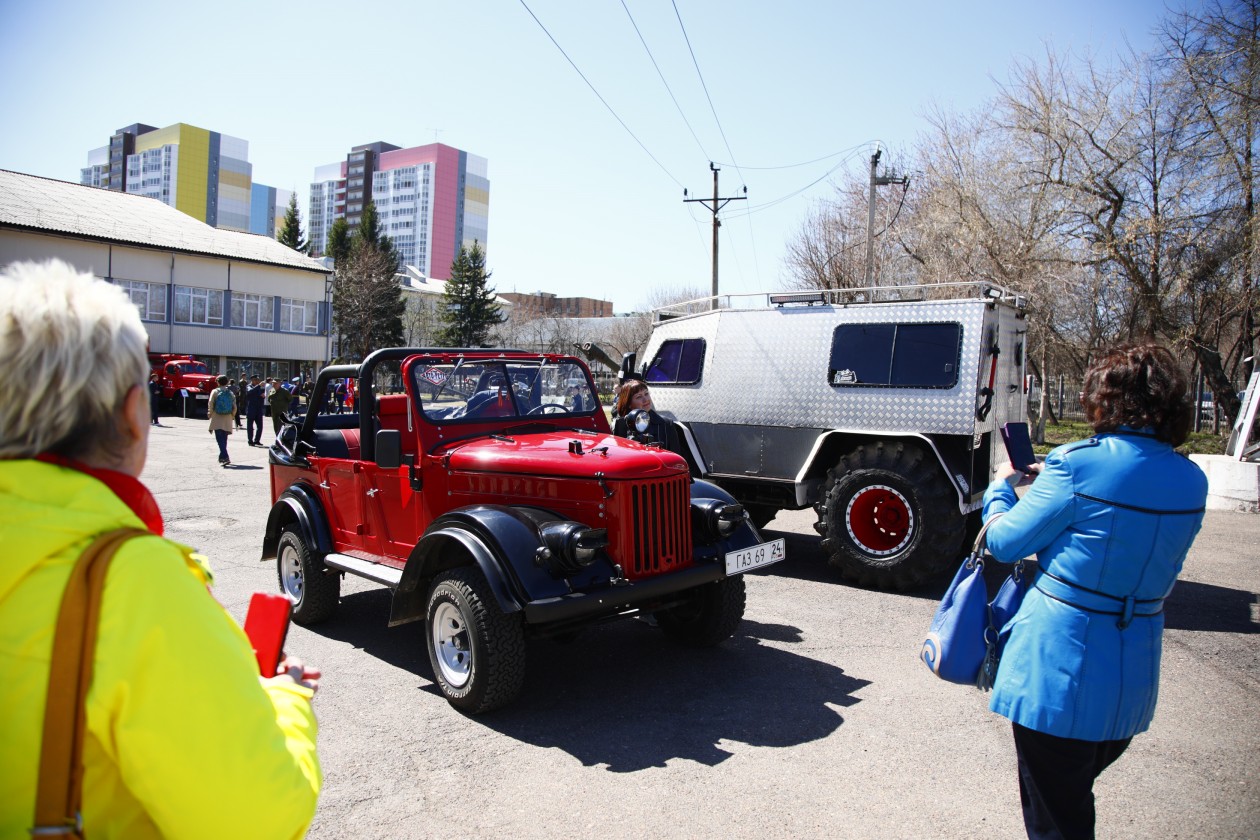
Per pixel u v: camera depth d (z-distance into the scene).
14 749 1.12
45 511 1.17
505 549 4.16
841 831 3.25
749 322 8.16
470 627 4.25
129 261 35.31
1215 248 19.06
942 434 6.95
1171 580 2.33
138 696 1.14
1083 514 2.31
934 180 23.30
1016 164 21.38
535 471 4.67
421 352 5.54
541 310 73.69
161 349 36.44
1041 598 2.38
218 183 148.75
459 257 61.25
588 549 4.18
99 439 1.31
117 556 1.16
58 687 1.11
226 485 12.91
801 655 5.40
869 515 7.11
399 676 5.00
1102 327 23.77
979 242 21.19
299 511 5.92
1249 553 8.77
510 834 3.23
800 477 7.54
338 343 54.06
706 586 5.34
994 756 3.93
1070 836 2.32
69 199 37.38
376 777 3.70
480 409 5.51
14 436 1.23
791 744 4.05
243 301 39.34
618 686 4.85
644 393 6.71
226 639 1.25
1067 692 2.26
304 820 1.32
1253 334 24.36
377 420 5.57
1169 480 2.30
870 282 22.00
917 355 7.16
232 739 1.20
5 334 1.23
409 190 154.50
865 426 7.32
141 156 149.50
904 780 3.68
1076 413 43.91
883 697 4.68
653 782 3.65
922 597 6.86
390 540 5.37
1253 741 4.12
